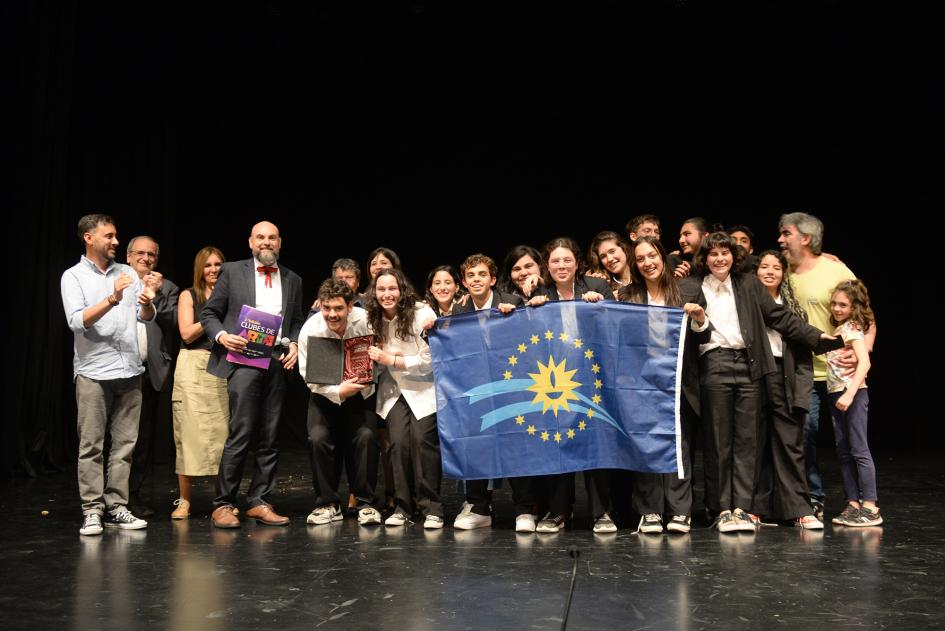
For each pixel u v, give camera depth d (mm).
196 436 4805
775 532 4273
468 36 9648
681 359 4273
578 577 3393
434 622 2840
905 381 9898
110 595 3184
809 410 4430
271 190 9695
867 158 9852
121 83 8539
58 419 7582
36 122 7531
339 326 4520
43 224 7574
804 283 4945
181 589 3258
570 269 4410
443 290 4945
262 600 3104
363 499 4590
